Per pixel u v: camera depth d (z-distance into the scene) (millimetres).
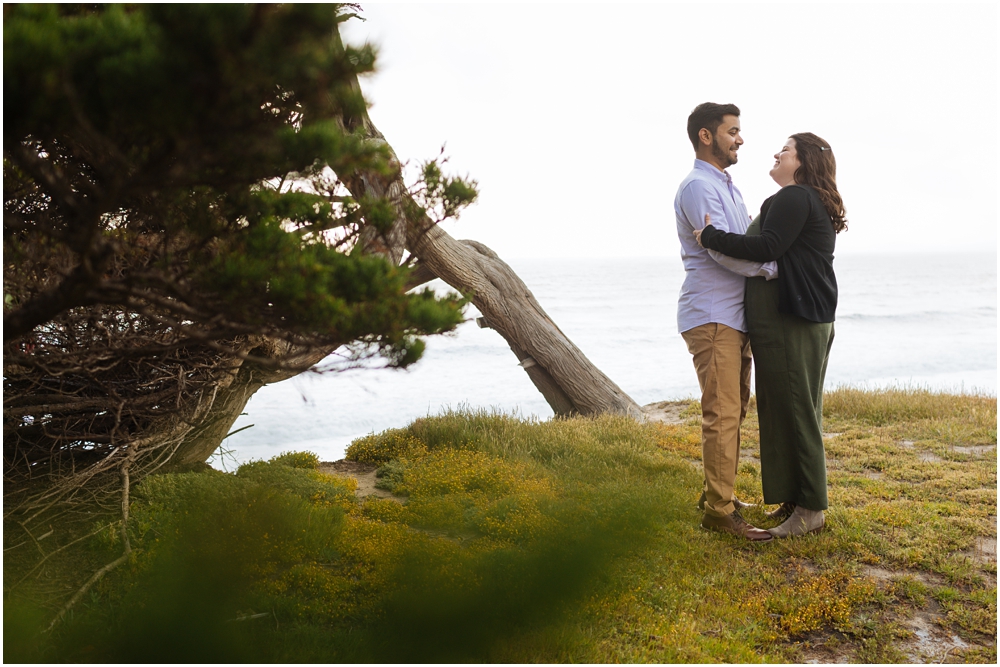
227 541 3506
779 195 3943
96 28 1750
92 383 4543
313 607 3215
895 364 27297
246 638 2828
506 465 5766
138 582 3363
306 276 2551
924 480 5516
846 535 4121
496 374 24688
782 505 4504
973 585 3584
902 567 3812
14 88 1646
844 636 3143
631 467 5887
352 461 6594
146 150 2201
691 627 3133
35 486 4461
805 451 4098
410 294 2818
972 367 26672
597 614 3160
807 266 3979
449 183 3123
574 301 61750
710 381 4238
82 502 4352
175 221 2734
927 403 8492
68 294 2273
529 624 2939
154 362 4660
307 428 17141
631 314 50031
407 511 4719
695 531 4320
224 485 4582
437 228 8453
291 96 2162
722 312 4180
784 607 3316
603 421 7836
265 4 1676
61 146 2828
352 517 4684
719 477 4234
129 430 5074
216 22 1642
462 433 6812
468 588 3104
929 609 3373
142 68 1673
